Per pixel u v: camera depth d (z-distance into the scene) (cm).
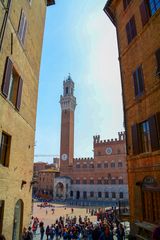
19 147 1218
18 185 1190
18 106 1184
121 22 1825
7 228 1009
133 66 1542
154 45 1293
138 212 1284
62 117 9894
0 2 968
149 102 1287
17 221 1215
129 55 1623
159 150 1110
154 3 1356
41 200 7694
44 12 1911
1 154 1013
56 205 6197
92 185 8050
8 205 1030
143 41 1431
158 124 1163
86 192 8094
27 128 1391
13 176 1109
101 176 7962
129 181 1445
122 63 1741
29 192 1431
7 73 1013
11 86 1166
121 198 7338
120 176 7581
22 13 1271
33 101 1553
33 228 2419
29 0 1432
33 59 1538
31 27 1473
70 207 5653
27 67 1386
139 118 1389
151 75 1291
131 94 1540
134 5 1603
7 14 1022
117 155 7844
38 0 1680
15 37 1152
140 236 1198
